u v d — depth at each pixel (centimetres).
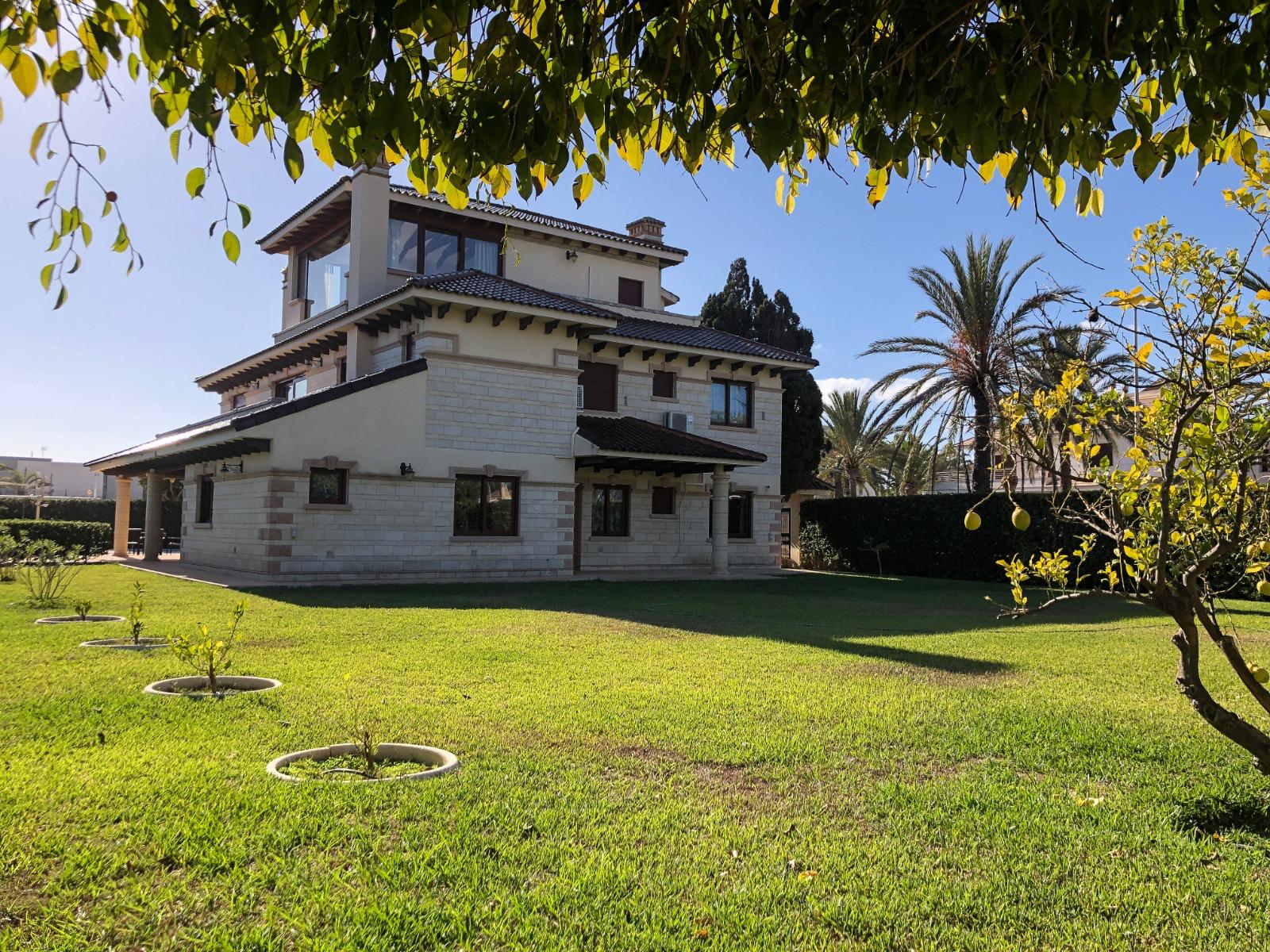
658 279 2994
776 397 2920
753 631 1258
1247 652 1100
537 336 2248
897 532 2847
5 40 300
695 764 577
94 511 3950
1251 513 443
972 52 326
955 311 2581
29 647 1002
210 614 1336
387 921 348
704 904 372
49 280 319
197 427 2923
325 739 610
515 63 323
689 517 2700
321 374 2580
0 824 436
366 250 2316
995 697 797
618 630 1254
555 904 366
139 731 624
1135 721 704
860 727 675
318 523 1911
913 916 367
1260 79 331
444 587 1911
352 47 295
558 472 2281
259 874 388
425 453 2058
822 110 365
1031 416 453
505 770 548
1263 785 530
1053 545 2353
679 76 354
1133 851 440
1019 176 348
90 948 325
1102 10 303
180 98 327
